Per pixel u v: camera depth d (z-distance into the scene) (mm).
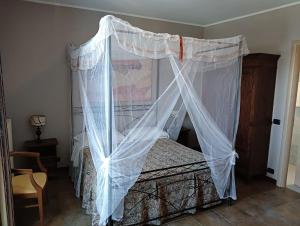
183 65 2502
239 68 2857
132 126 2596
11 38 3533
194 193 2820
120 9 3945
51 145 3666
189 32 4910
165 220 2729
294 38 3451
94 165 2648
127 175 2369
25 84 3707
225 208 3021
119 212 2396
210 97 2818
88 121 2881
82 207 2943
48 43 3766
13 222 2275
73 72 3684
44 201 3029
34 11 3611
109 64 2111
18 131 3744
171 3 3568
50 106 3914
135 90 2818
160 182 2623
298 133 4539
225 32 4586
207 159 2842
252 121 3643
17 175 2787
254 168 3785
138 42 2191
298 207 3100
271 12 3736
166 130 3709
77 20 3891
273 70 3699
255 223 2734
